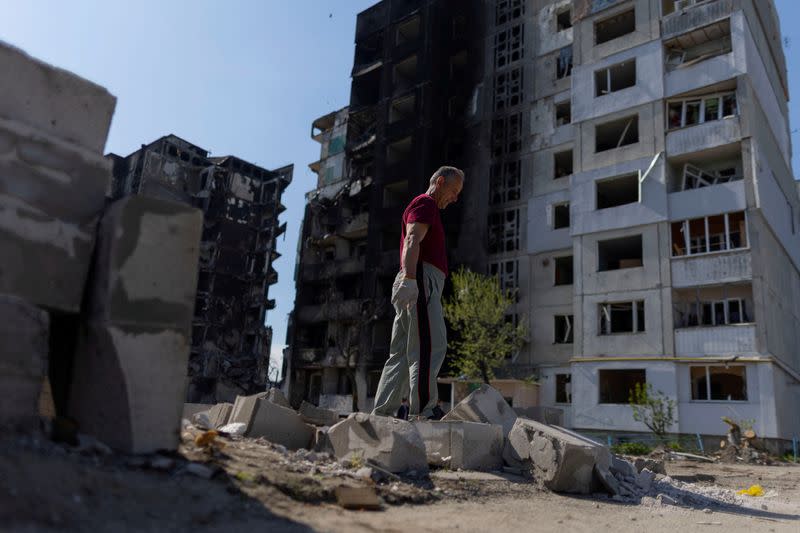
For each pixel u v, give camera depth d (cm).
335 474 439
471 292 3020
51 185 338
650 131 2784
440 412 816
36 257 326
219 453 399
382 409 637
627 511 529
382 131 4134
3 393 290
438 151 3878
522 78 3641
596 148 3064
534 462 610
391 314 3669
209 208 5328
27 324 302
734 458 2030
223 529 275
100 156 365
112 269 339
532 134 3491
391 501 422
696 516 534
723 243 2533
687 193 2611
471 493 504
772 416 2200
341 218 4353
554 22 3600
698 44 2847
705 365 2403
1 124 321
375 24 4541
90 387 346
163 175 5219
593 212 2866
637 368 2544
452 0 4228
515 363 3145
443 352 620
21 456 266
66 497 251
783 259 2856
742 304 2452
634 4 2995
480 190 3619
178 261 367
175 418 357
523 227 3369
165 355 354
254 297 5334
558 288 3123
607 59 3031
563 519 446
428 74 3984
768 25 3142
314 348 4203
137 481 299
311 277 4353
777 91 3219
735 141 2531
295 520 313
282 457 458
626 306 2738
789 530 487
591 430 2605
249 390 5094
